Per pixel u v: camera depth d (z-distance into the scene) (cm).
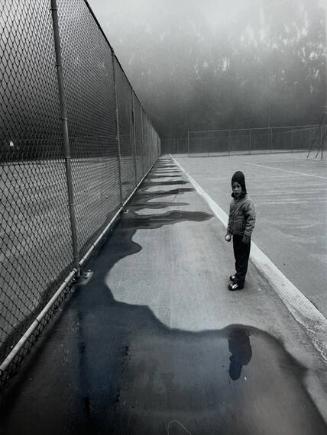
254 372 259
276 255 521
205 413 222
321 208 854
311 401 230
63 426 215
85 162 678
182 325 331
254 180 1498
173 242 620
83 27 572
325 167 2134
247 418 217
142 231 707
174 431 209
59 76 420
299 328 320
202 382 250
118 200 913
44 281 430
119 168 892
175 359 278
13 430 213
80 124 562
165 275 463
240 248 400
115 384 251
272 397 234
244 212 389
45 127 464
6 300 384
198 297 392
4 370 261
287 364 268
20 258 531
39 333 323
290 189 1187
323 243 574
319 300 375
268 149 5759
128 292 411
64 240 616
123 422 217
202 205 982
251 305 368
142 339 309
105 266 504
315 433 205
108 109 800
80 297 401
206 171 2183
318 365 266
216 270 477
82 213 826
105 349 295
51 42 428
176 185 1496
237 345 295
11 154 448
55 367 272
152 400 234
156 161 3762
